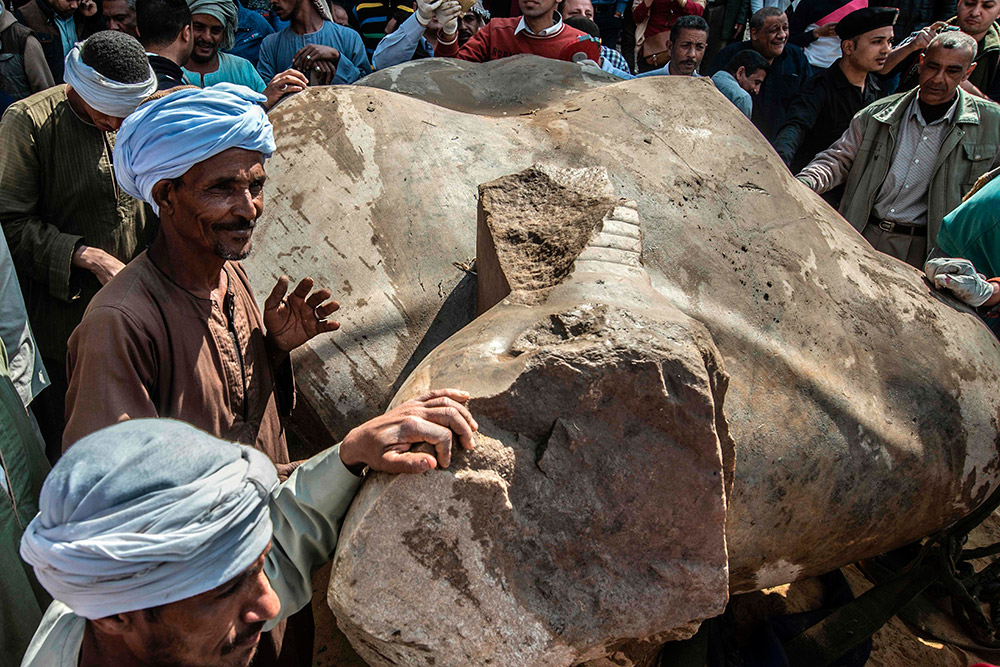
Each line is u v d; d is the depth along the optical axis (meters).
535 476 1.54
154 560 1.04
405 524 1.46
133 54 2.50
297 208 2.65
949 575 2.84
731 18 6.70
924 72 4.12
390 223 2.66
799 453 2.46
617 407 1.55
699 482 1.57
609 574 1.57
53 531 1.03
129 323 1.72
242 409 1.99
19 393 2.41
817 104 4.97
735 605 2.82
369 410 2.44
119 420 1.68
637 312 1.69
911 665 2.87
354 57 4.99
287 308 2.09
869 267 2.99
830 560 2.63
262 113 1.83
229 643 1.21
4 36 4.36
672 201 2.82
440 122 2.94
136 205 2.85
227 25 3.98
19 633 2.04
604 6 6.88
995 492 2.87
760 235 2.85
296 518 1.54
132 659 1.18
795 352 2.63
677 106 3.15
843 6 6.19
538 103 3.46
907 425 2.62
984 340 2.93
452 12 4.35
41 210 2.74
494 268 2.20
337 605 1.46
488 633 1.51
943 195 4.25
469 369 1.62
